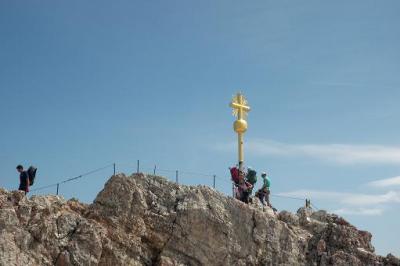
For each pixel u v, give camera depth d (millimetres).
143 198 37000
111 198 36375
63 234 33812
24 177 35969
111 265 34312
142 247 35719
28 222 33438
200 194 38000
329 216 42875
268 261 37844
